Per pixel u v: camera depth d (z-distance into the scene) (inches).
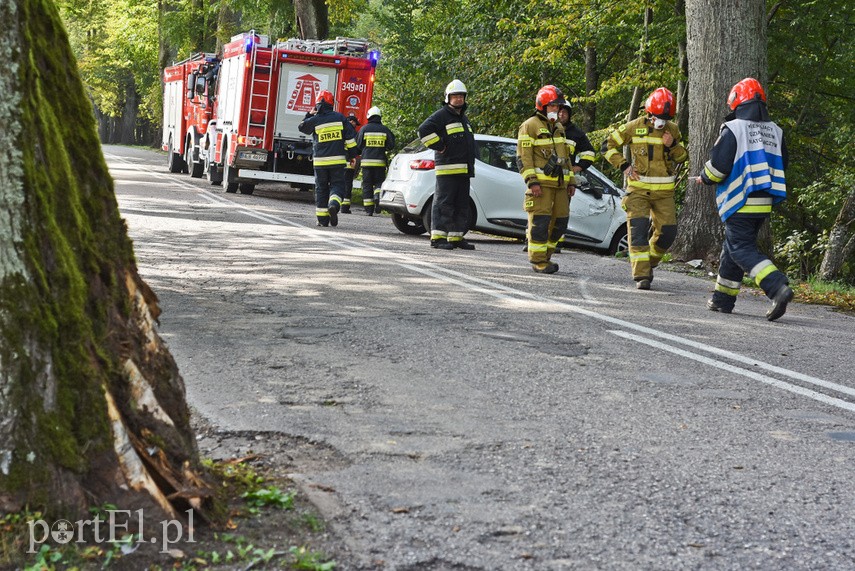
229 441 174.6
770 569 131.6
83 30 2859.3
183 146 1161.4
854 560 136.4
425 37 1328.7
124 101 3196.4
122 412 123.0
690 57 561.3
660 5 855.7
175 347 249.3
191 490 125.3
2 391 114.3
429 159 611.2
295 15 1374.3
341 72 887.1
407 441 178.5
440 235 540.1
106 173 126.8
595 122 1105.4
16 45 115.0
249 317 293.6
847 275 904.3
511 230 627.5
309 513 138.8
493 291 372.5
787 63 839.1
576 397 218.4
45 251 116.8
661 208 428.5
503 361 250.2
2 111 114.1
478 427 189.9
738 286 370.6
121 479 119.3
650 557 132.8
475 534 136.6
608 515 147.3
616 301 376.2
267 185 1144.2
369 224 691.4
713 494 159.9
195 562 118.4
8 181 114.2
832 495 163.6
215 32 1777.8
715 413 213.0
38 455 115.2
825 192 797.2
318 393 209.9
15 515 114.0
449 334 280.8
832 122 899.4
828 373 264.8
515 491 155.1
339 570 122.0
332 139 628.1
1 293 114.0
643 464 173.3
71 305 118.0
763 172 356.8
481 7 1029.8
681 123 844.0
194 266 399.2
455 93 533.3
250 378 220.7
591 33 876.0
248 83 872.9
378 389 215.3
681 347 286.7
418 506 145.9
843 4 799.1
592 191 612.4
